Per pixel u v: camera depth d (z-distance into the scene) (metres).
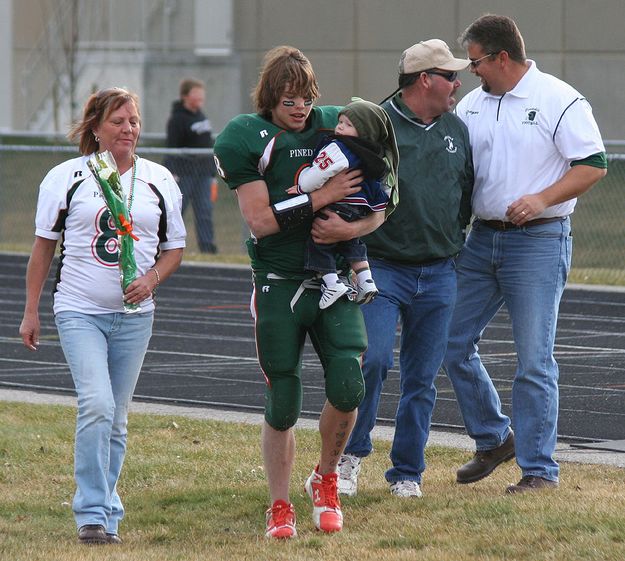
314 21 108.00
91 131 21.27
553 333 23.91
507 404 32.94
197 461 26.95
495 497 22.80
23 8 115.44
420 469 23.78
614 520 20.38
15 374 37.69
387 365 23.14
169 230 21.50
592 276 57.44
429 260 23.27
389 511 22.33
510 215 23.00
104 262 20.94
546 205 22.97
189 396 34.12
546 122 23.30
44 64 112.62
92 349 20.89
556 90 23.39
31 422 30.55
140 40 109.88
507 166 23.53
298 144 20.31
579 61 103.81
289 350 20.59
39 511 23.55
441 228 23.11
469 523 21.02
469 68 23.55
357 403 20.44
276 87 20.03
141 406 32.62
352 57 107.50
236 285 58.19
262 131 20.25
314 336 20.97
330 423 20.80
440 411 32.22
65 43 104.50
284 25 108.38
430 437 28.88
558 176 23.56
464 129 23.66
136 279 20.92
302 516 22.34
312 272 20.47
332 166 19.84
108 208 20.84
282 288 20.59
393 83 106.75
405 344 23.72
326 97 108.44
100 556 19.64
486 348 41.53
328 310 20.58
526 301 23.77
